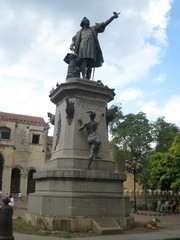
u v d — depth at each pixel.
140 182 49.22
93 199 13.13
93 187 13.62
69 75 16.02
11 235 8.73
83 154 14.36
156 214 28.88
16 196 55.28
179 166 36.22
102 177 13.75
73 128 14.55
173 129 55.34
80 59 16.31
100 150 14.85
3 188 53.66
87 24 17.09
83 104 15.06
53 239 10.70
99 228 12.20
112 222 12.83
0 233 8.62
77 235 11.64
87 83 15.05
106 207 13.34
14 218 16.28
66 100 14.49
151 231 13.52
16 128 57.12
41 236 11.24
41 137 58.75
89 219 12.70
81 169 13.80
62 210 12.79
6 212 8.74
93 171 13.69
